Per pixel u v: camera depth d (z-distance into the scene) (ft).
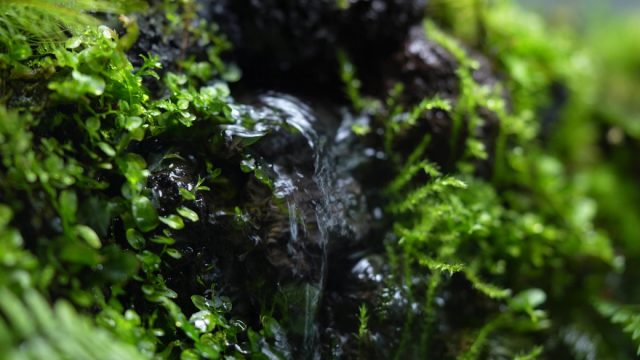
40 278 0.60
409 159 0.79
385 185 0.81
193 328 0.66
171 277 0.68
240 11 0.81
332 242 0.74
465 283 0.81
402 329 0.75
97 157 0.65
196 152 0.71
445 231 0.78
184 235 0.69
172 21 0.76
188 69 0.76
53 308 0.62
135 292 0.67
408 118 0.81
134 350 0.61
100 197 0.66
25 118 0.63
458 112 0.81
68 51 0.67
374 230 0.78
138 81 0.68
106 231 0.66
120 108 0.66
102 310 0.64
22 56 0.65
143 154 0.70
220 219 0.69
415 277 0.77
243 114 0.72
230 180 0.71
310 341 0.71
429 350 0.77
